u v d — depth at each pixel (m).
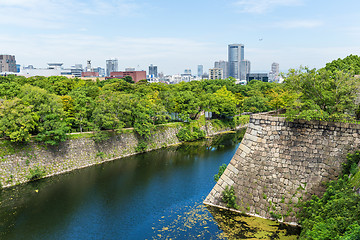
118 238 32.09
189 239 29.92
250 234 28.92
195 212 35.25
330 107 32.16
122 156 67.00
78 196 44.34
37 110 54.97
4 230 34.59
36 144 53.31
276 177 31.45
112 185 48.88
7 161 48.81
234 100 113.81
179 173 54.75
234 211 33.50
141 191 45.81
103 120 61.47
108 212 38.78
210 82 152.12
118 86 103.56
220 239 29.09
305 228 25.22
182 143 81.50
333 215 22.25
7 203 41.91
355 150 28.08
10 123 47.91
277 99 61.62
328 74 33.81
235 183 34.00
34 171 51.19
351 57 78.81
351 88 31.28
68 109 64.69
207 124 95.31
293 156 31.00
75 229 34.56
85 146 61.06
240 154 34.09
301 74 33.69
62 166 55.94
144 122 70.94
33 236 33.22
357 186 23.56
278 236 28.12
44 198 43.69
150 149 73.88
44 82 90.69
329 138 29.52
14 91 66.38
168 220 35.12
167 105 86.19
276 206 30.78
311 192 29.33
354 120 31.59
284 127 31.83
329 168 28.98
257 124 33.25
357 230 17.52
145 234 32.25
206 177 52.03
